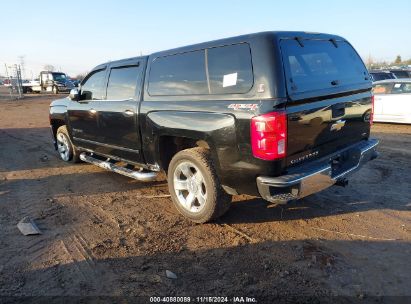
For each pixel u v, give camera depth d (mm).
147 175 4973
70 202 5156
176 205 4516
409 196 5078
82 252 3730
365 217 4430
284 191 3518
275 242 3865
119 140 5410
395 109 11078
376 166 6621
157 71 4699
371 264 3426
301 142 3580
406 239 3881
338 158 4152
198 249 3756
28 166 7254
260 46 3523
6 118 16375
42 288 3137
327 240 3891
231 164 3719
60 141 7488
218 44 3910
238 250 3719
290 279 3207
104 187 5797
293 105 3457
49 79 34438
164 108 4438
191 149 4230
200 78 4086
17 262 3555
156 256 3631
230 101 3688
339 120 4023
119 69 5422
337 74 4152
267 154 3395
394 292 3018
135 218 4559
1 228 4309
